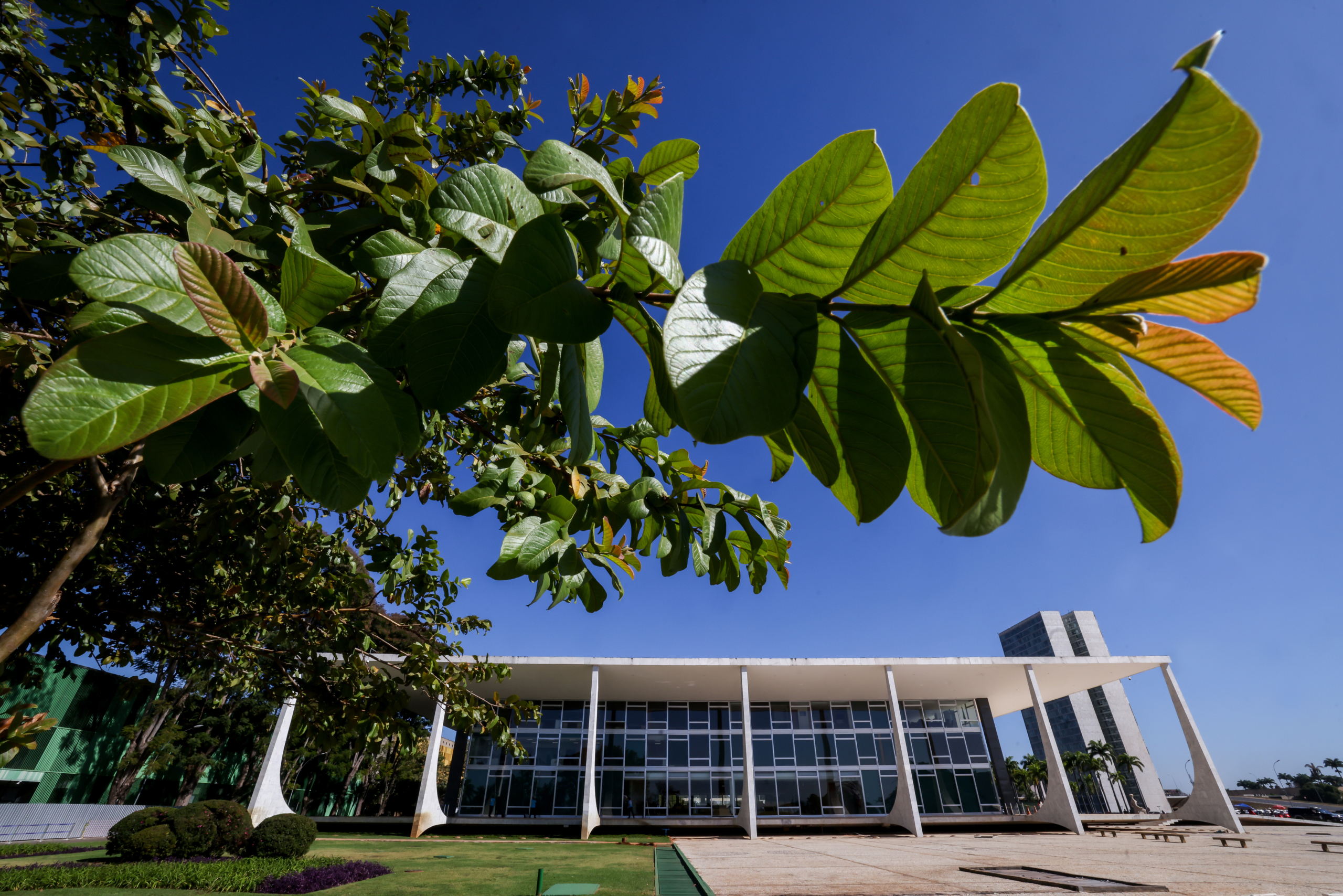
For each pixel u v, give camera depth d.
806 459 0.87
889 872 17.45
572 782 35.09
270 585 4.50
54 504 4.40
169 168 1.43
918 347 0.71
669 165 1.57
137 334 0.68
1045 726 34.44
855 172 0.83
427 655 4.86
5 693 2.37
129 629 5.20
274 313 0.82
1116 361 0.76
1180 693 35.34
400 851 23.28
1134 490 0.79
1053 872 16.66
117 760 33.03
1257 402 0.73
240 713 40.59
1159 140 0.56
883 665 33.50
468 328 1.03
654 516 2.24
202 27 2.74
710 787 35.41
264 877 15.01
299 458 0.88
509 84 3.81
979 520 0.57
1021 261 0.71
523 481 2.28
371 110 1.97
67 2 2.34
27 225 2.43
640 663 32.47
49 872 14.76
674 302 0.64
